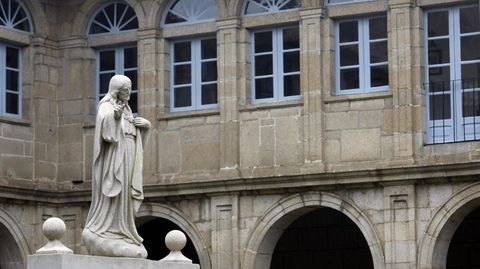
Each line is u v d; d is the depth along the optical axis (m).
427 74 34.53
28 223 36.72
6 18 36.91
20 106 37.19
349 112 34.78
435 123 34.31
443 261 34.06
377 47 35.00
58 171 37.38
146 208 36.38
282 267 38.78
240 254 35.38
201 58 36.56
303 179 34.72
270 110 35.44
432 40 34.59
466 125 34.09
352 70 35.16
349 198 34.53
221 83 35.94
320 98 34.94
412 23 34.50
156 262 24.30
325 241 38.50
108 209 24.08
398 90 34.38
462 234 37.25
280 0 35.75
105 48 37.59
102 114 24.05
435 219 33.81
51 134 37.44
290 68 35.69
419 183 34.00
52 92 37.56
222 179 35.44
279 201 35.09
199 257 35.78
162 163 36.34
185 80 36.69
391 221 34.12
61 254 22.92
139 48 36.88
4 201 36.28
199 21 36.44
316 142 34.88
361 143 34.59
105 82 37.56
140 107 36.69
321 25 35.22
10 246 36.59
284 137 35.22
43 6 37.53
